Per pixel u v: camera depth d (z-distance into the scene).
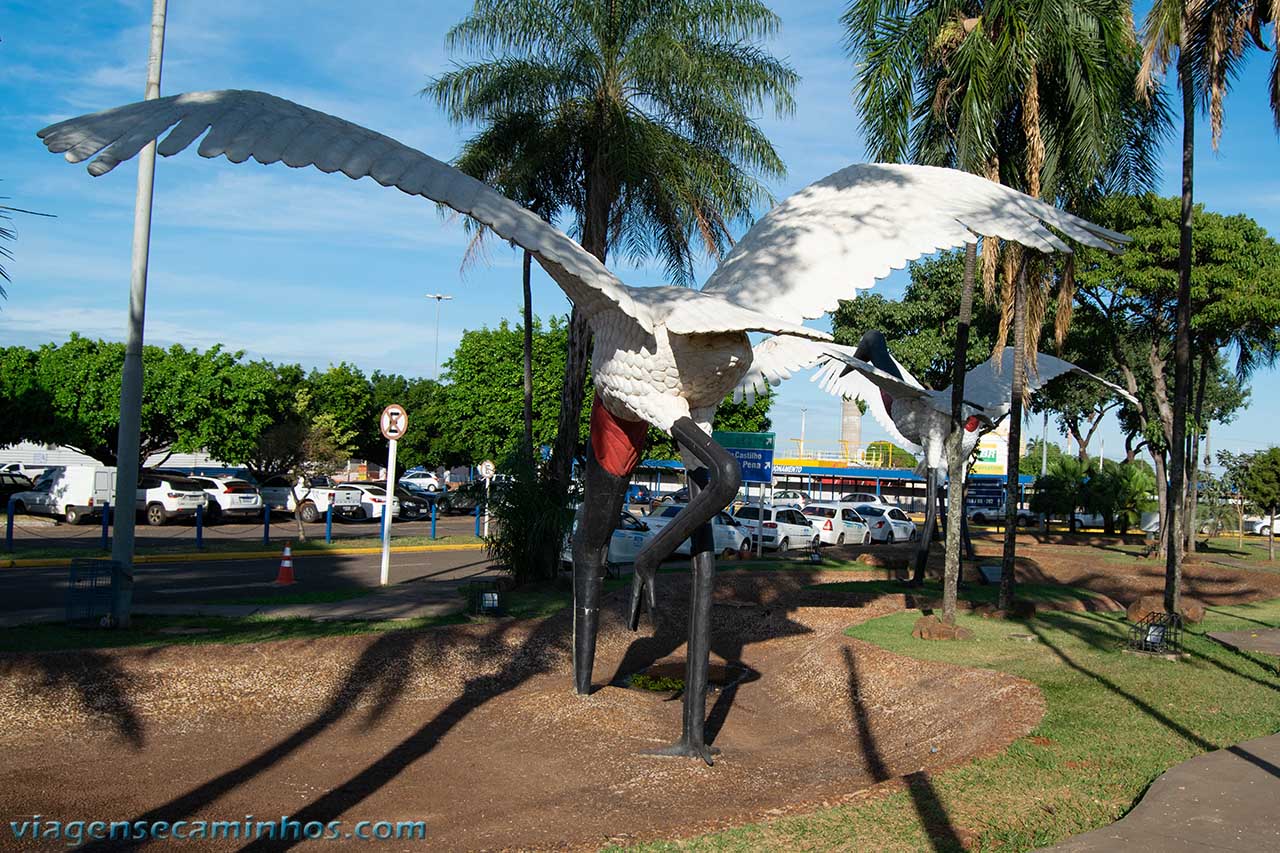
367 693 9.34
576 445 16.34
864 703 9.16
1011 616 12.72
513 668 10.43
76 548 20.97
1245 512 38.44
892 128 11.98
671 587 14.83
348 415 46.47
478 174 16.55
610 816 6.31
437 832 6.05
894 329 33.50
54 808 6.37
